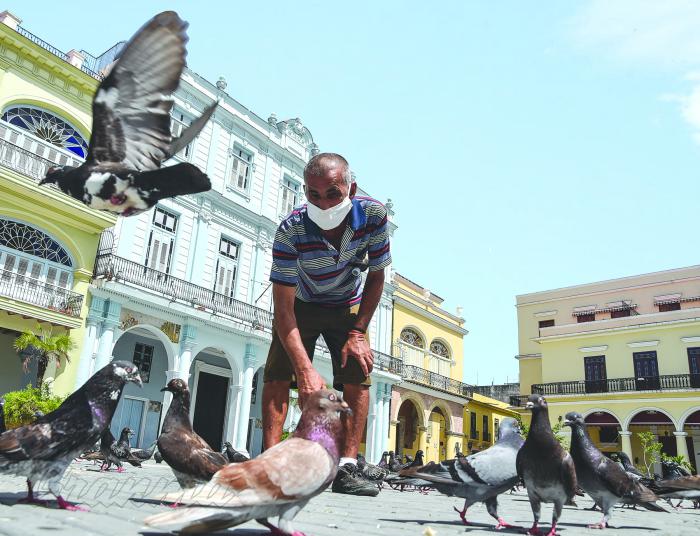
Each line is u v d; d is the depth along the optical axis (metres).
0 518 3.04
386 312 31.59
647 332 32.59
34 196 16.81
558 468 3.79
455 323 37.41
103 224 18.44
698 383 30.00
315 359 26.03
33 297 16.94
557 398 33.97
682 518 7.51
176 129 22.56
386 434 29.55
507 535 3.69
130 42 2.12
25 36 17.62
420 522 4.20
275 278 4.04
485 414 39.59
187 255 22.30
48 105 18.20
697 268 33.94
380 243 4.39
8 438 3.59
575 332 35.03
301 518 3.82
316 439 2.55
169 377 20.64
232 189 24.41
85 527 2.80
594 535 4.21
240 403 22.72
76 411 3.78
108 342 18.66
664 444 32.16
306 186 3.92
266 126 26.66
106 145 2.19
